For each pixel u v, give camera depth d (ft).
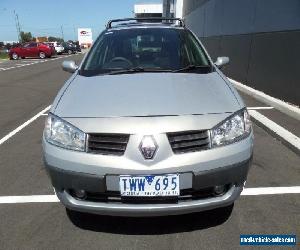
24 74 57.57
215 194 9.40
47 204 11.93
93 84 11.25
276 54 24.95
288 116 21.21
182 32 14.92
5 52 169.48
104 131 8.96
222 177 9.09
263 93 27.20
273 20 25.52
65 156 9.17
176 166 8.71
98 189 9.02
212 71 12.50
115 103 9.75
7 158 16.29
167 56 13.32
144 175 8.73
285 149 16.39
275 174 13.75
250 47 30.40
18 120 23.80
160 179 8.76
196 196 9.25
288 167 14.38
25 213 11.41
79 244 9.78
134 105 9.59
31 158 16.19
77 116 9.46
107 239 9.93
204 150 8.95
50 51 111.96
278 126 18.92
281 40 24.13
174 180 8.79
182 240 9.77
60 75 53.72
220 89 10.80
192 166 8.77
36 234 10.30
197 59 13.29
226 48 38.22
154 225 10.42
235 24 34.81
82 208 9.37
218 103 9.85
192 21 62.03
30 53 111.14
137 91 10.40
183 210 9.05
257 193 12.25
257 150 16.30
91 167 8.90
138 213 9.03
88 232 10.27
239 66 33.60
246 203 11.59
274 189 12.53
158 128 8.85
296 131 18.17
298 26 21.72
